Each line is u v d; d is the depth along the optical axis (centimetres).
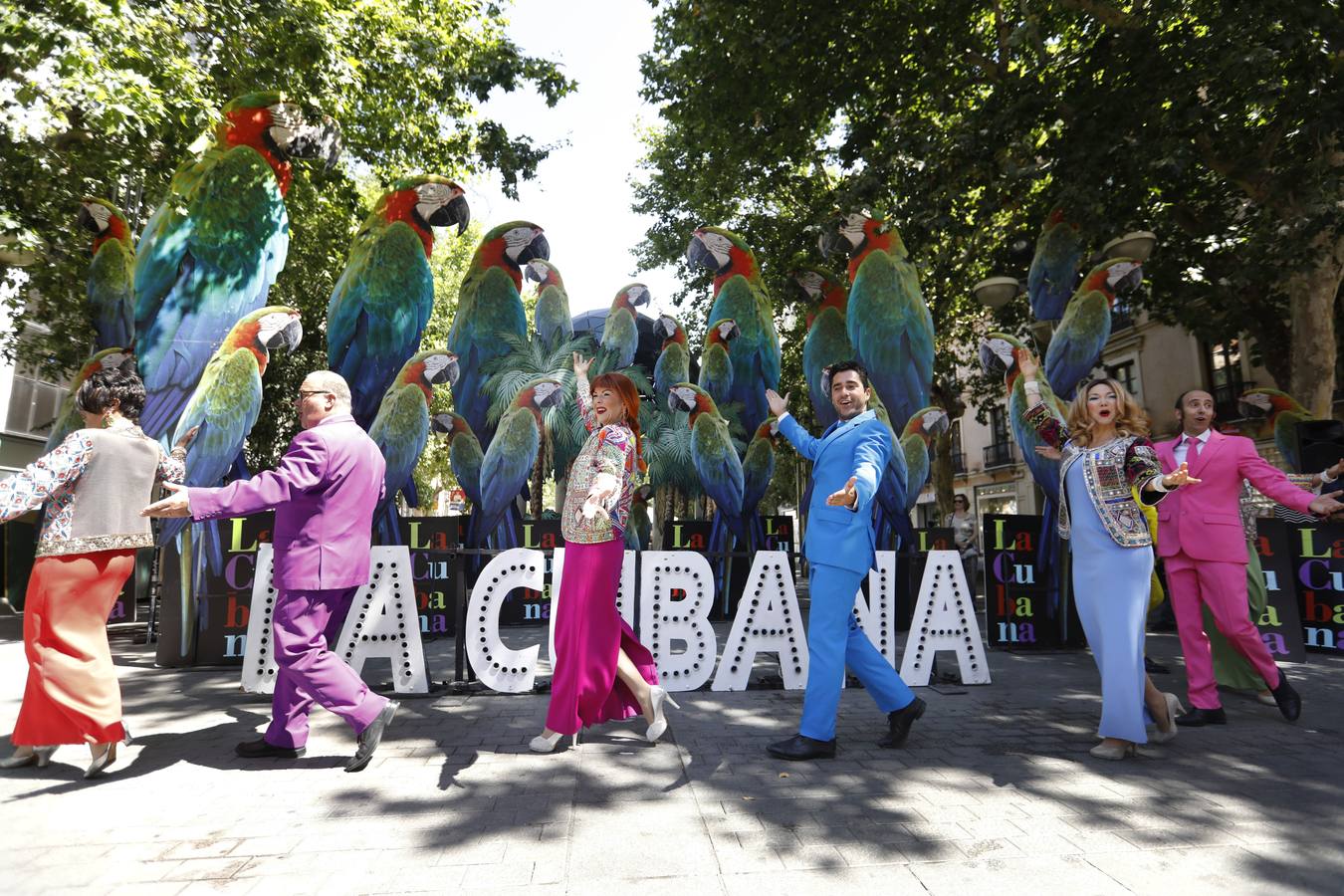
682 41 1184
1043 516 764
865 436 346
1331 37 729
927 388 918
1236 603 408
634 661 372
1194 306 1222
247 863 228
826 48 1094
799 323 1730
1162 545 428
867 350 913
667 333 1316
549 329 1254
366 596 491
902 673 524
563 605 363
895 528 907
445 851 237
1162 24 866
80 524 312
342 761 342
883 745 361
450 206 946
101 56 619
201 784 307
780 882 213
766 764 334
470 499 1109
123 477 324
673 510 1306
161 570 639
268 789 300
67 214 938
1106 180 891
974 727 404
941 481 1883
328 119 855
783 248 1440
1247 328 1209
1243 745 363
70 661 310
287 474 312
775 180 1373
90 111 627
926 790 295
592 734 392
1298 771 320
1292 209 901
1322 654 691
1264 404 959
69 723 306
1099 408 353
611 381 380
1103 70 910
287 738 347
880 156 930
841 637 346
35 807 279
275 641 325
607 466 358
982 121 883
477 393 1129
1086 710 448
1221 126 970
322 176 1140
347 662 486
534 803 281
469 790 297
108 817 269
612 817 266
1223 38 771
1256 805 276
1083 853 233
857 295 926
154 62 673
